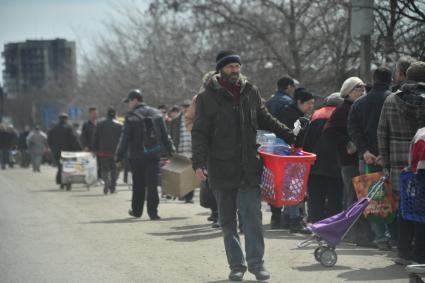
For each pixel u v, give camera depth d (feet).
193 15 148.25
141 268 50.55
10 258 55.01
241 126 45.01
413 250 46.73
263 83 134.72
